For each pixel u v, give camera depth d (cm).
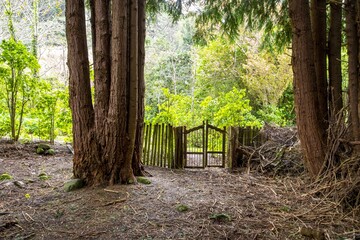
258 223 308
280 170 531
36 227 280
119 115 390
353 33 413
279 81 1102
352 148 408
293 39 433
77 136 400
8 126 690
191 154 620
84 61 399
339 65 471
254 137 606
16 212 311
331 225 308
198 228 289
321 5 469
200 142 634
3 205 329
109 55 402
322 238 272
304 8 419
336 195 367
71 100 403
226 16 626
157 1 594
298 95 436
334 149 415
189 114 869
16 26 1087
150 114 1299
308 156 438
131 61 400
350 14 415
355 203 346
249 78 1136
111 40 399
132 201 346
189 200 365
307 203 375
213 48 1220
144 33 477
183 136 574
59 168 488
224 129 590
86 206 329
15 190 376
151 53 1538
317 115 430
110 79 402
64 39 1280
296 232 288
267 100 1144
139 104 457
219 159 614
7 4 876
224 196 392
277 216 329
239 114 785
